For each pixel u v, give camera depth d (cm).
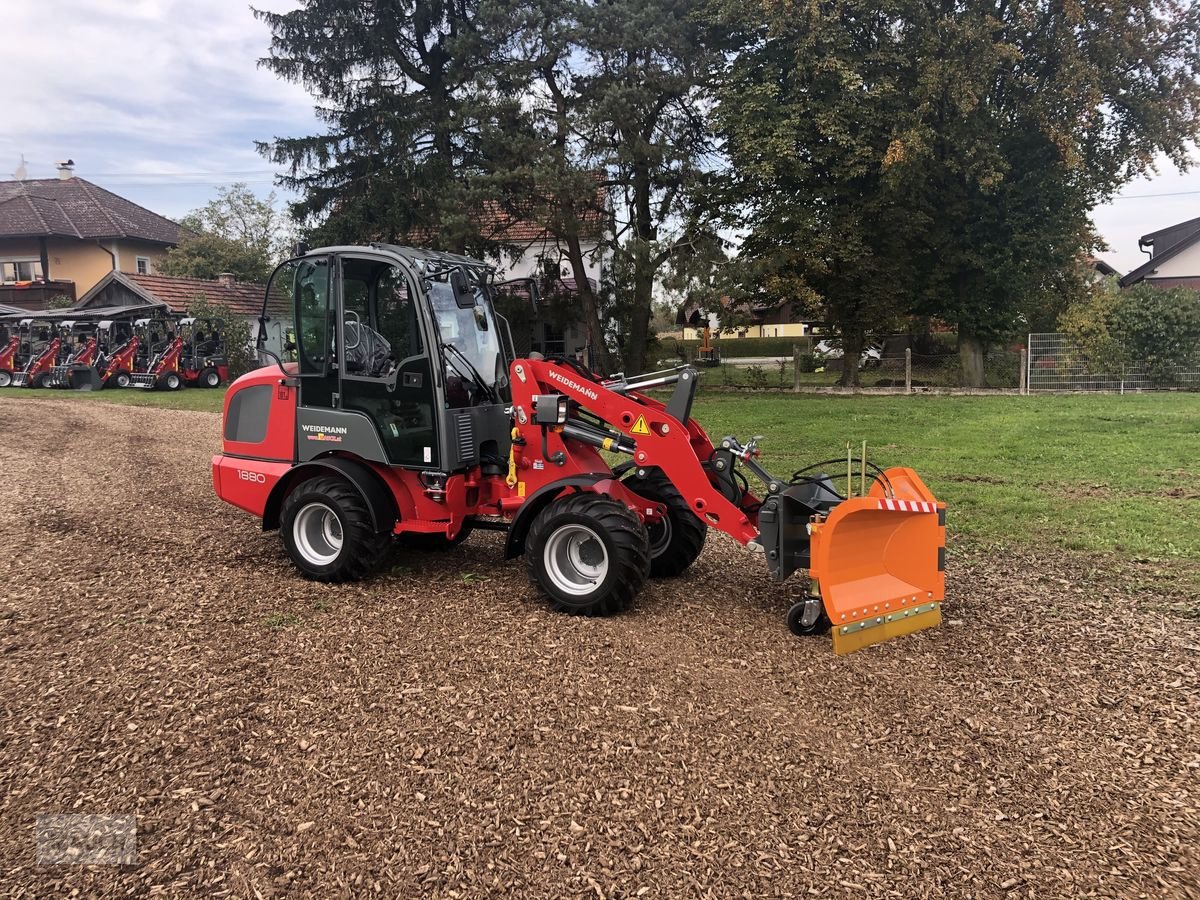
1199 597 555
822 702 398
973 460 1073
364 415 573
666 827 296
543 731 366
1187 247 3206
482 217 2003
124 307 2575
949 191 2125
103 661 444
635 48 1834
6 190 3953
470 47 1881
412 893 261
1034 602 553
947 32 1914
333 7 1986
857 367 2325
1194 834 294
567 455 569
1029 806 312
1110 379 2066
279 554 664
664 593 572
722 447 546
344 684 416
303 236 2177
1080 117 1958
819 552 459
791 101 2080
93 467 1102
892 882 267
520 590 574
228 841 287
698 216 2147
